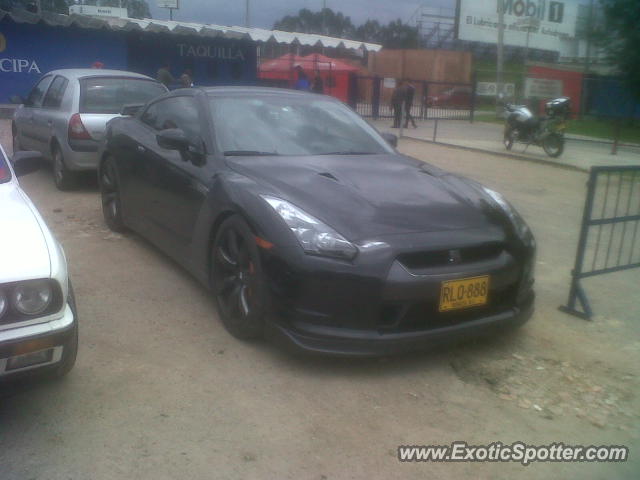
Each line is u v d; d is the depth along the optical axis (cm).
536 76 2481
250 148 453
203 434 306
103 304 451
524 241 400
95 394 336
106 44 1906
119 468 280
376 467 290
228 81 2164
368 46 2411
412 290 346
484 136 1859
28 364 275
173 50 2036
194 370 364
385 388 356
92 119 754
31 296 272
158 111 555
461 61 3581
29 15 1733
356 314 347
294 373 366
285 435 309
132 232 627
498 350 412
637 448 317
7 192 354
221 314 414
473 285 365
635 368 399
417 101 3119
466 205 402
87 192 800
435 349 406
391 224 362
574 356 411
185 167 464
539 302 504
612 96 2097
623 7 1017
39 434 302
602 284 557
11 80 1794
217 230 420
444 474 289
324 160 447
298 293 347
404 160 480
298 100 523
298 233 351
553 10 3125
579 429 331
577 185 1053
